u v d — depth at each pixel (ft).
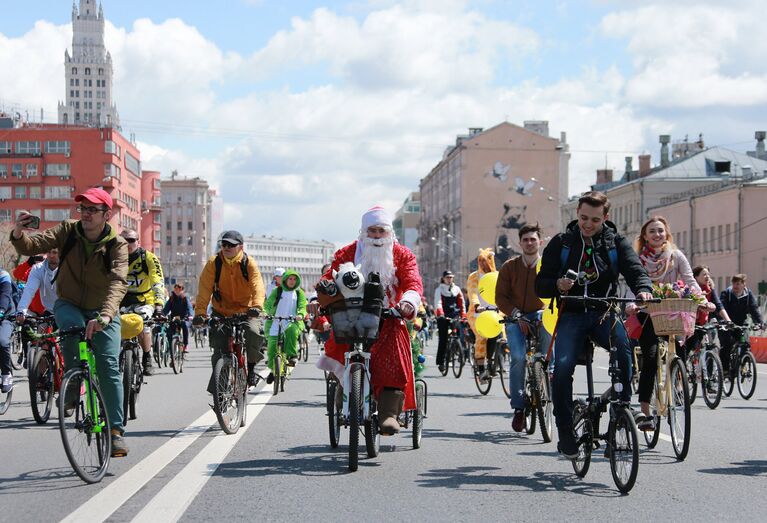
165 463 30.35
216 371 37.04
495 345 55.57
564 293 27.04
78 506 23.90
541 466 30.32
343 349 30.83
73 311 30.32
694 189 293.43
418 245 603.67
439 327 73.82
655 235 36.14
